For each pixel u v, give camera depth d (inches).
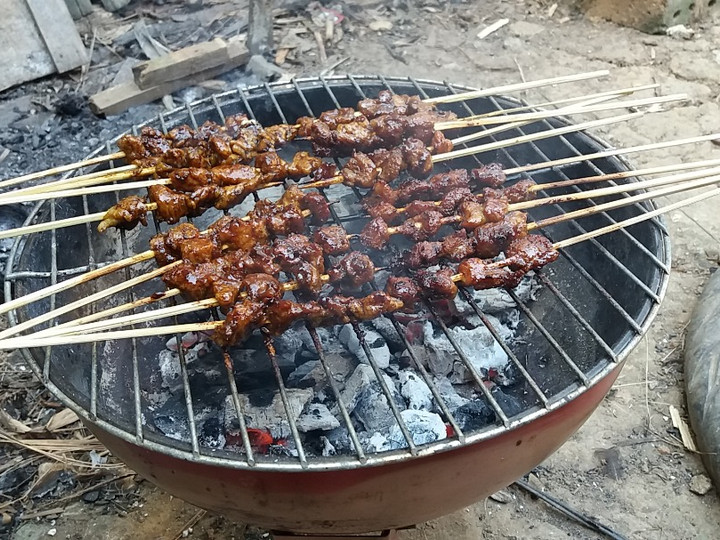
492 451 10.3
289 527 11.4
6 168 25.7
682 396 18.6
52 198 13.2
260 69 29.5
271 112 18.2
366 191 18.0
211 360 15.1
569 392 10.6
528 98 28.9
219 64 29.2
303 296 13.2
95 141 26.8
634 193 14.8
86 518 16.1
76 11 33.4
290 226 14.1
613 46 32.0
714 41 32.1
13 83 29.3
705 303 19.2
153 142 15.0
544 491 16.6
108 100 27.8
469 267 12.9
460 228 14.7
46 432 17.3
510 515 16.2
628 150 14.5
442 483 10.5
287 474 9.8
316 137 15.6
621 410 18.3
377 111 16.2
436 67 30.9
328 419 13.5
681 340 19.9
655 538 15.8
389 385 14.3
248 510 10.8
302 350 15.4
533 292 16.6
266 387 14.6
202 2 34.6
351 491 10.1
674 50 31.5
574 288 15.9
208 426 13.9
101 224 13.5
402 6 34.7
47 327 12.7
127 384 14.4
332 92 18.0
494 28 33.3
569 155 16.3
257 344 15.2
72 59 30.0
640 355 19.5
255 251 13.1
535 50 32.0
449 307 15.8
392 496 10.4
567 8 34.7
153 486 16.6
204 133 15.4
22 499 16.3
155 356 15.6
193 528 15.9
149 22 33.4
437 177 15.1
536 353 15.7
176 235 13.1
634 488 16.7
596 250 15.4
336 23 33.3
